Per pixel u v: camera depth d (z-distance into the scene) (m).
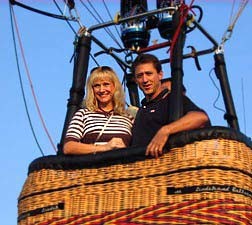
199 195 5.15
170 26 7.04
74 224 5.35
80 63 6.35
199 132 5.25
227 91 6.71
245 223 5.12
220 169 5.18
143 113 5.82
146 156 5.33
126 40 7.26
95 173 5.43
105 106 5.96
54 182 5.50
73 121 5.86
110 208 5.32
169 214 5.16
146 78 5.91
